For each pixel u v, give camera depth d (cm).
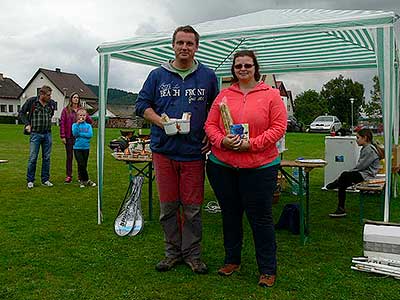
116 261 435
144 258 443
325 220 602
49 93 855
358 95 5009
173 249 421
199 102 398
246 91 375
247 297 352
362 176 607
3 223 576
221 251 466
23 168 1146
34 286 373
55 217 613
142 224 536
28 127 845
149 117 396
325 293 358
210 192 812
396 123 776
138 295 356
